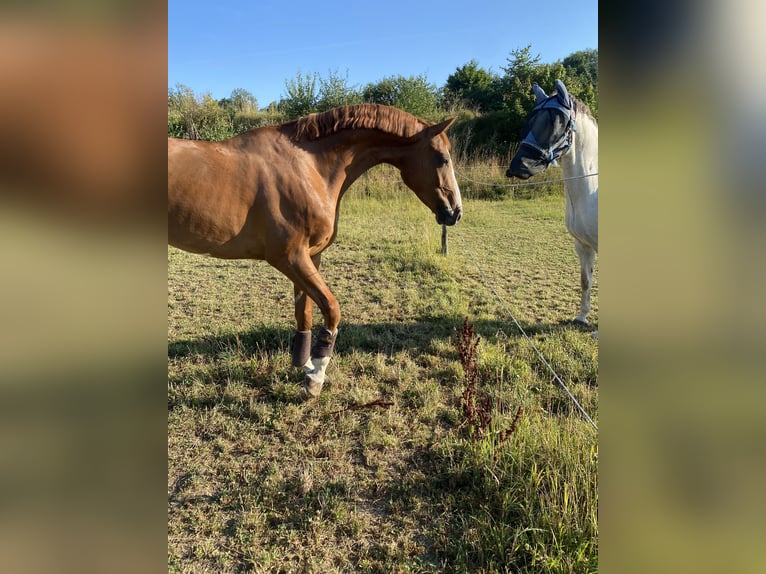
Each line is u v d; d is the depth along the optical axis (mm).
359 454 2510
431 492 2227
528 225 8633
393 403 2914
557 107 3490
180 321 4188
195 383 3076
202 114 13031
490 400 2750
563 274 5727
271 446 2559
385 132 2617
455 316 4277
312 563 1839
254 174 2373
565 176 3803
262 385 3119
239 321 4188
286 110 15758
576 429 2316
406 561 1857
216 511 2123
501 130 15586
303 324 2955
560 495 2000
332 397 2980
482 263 6156
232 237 2436
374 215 9242
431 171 2719
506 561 1817
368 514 2115
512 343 3762
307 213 2473
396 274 5547
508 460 2254
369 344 3770
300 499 2189
